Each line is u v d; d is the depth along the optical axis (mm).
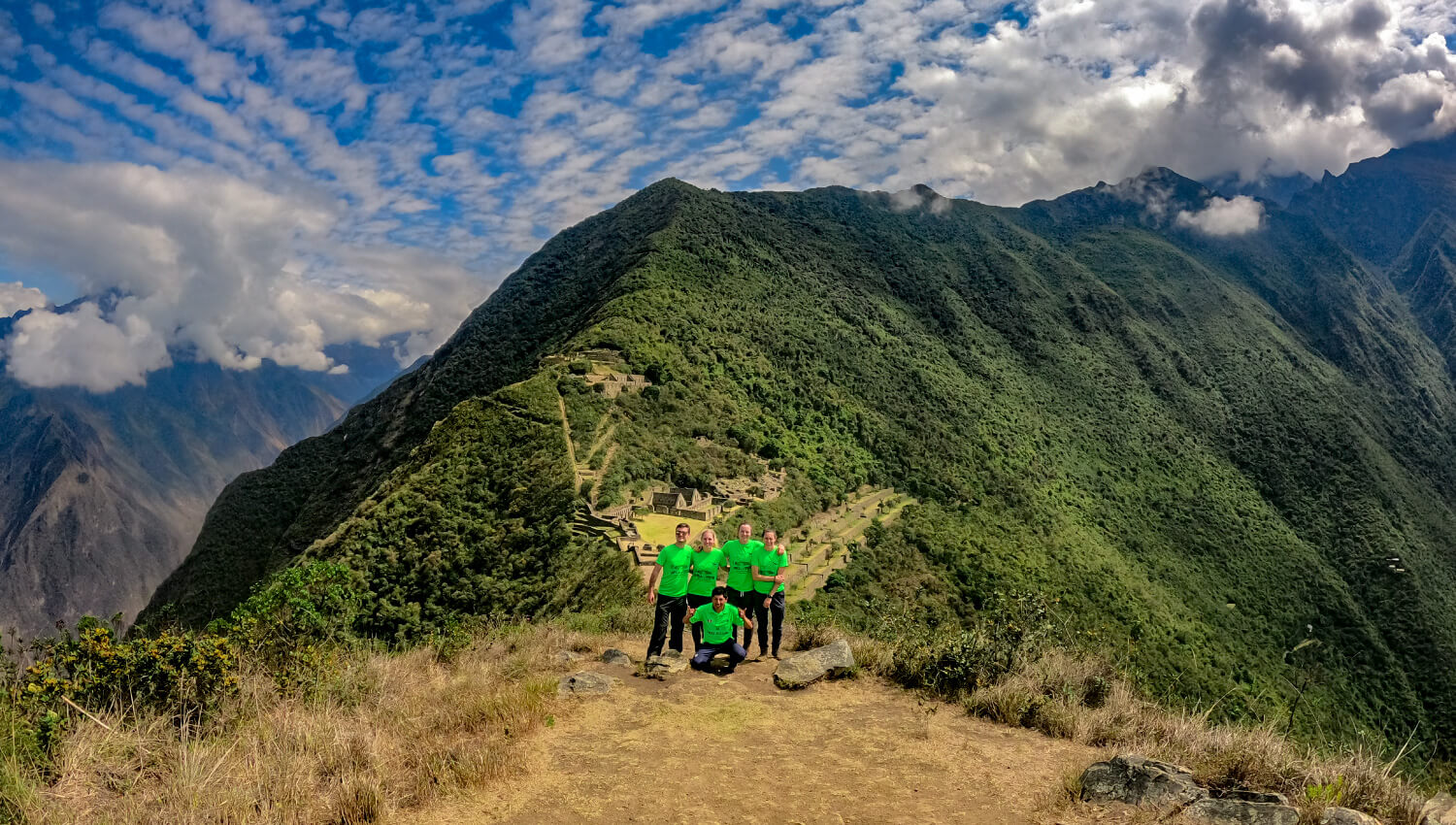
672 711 8359
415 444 89938
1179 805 5535
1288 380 198125
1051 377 163125
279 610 10172
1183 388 179375
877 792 6172
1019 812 5762
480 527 47562
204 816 5367
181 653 7711
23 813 5168
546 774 6527
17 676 6844
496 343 124438
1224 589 98812
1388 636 106062
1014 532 76938
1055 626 10570
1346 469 154375
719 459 68875
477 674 10227
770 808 5848
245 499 107375
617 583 36344
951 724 8109
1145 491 121625
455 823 5562
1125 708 8352
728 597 11086
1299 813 5344
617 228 151875
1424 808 5500
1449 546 143375
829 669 9859
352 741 6898
